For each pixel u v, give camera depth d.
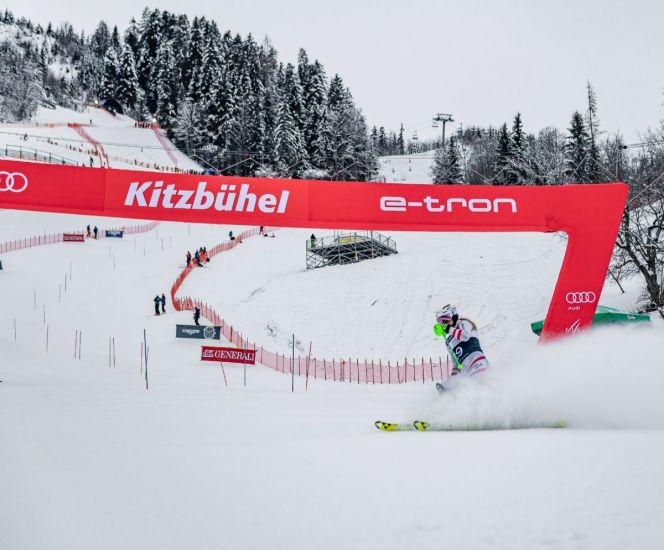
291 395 14.03
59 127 86.56
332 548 1.84
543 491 2.31
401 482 2.61
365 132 86.94
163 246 46.03
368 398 12.85
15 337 24.61
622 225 22.44
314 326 28.95
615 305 25.34
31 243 42.56
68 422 6.20
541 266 33.59
